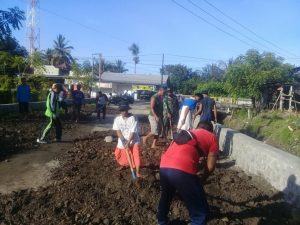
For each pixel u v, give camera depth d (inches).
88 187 160.9
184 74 1958.7
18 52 999.0
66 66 1680.6
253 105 722.2
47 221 128.5
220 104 802.2
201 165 203.2
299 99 730.8
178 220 133.6
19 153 228.8
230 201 156.3
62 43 1918.1
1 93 472.4
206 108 261.7
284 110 622.8
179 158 117.5
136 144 181.9
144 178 169.0
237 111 688.4
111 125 409.4
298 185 153.8
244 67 691.4
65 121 406.9
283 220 141.1
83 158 218.8
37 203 141.7
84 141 280.8
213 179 183.3
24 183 170.1
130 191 155.7
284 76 684.1
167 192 123.9
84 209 139.6
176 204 144.2
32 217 131.7
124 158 186.2
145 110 748.6
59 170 190.1
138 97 1341.0
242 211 146.0
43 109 505.7
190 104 256.8
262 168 190.1
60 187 160.4
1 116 376.8
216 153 121.5
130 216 135.2
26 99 400.2
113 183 164.7
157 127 254.2
